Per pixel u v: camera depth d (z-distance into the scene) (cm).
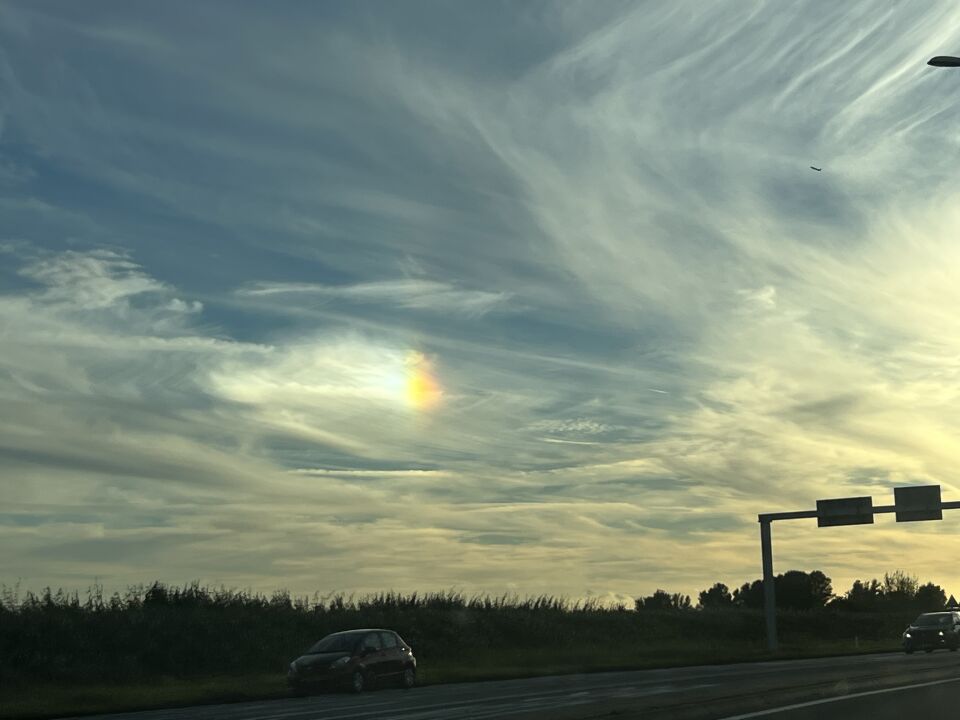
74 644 3809
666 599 8262
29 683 3412
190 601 4794
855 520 5831
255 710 2528
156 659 3972
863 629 8894
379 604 5709
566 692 2791
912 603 13462
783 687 2288
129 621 4166
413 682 3425
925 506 5700
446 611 5866
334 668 3111
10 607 3928
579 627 6512
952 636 5238
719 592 13825
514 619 6094
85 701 2945
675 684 3016
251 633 4538
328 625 5009
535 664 4791
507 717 1742
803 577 13462
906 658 4459
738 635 7644
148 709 2759
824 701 2188
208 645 4238
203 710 2627
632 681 3269
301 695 3123
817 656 5259
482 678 3794
